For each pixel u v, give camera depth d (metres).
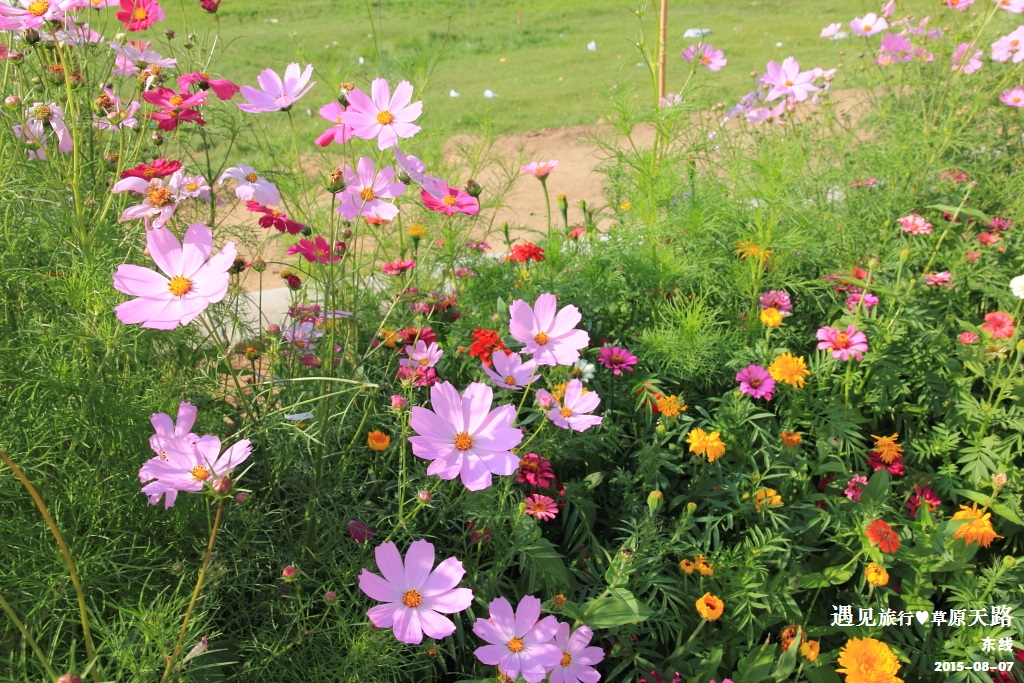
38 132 0.91
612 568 0.85
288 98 0.96
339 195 0.93
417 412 0.77
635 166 1.30
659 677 0.91
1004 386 1.11
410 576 0.73
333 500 0.91
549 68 4.32
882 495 1.02
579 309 1.23
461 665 0.90
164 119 0.90
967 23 1.72
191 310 0.70
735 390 1.09
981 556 1.10
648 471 1.03
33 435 0.79
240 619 0.85
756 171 1.27
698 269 1.24
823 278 1.29
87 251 0.81
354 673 0.79
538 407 0.91
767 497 0.99
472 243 1.29
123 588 0.79
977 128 1.62
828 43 4.45
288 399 0.95
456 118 3.17
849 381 1.15
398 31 5.24
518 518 0.89
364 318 1.17
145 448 0.83
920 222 1.28
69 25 0.95
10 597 0.75
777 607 0.94
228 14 6.09
